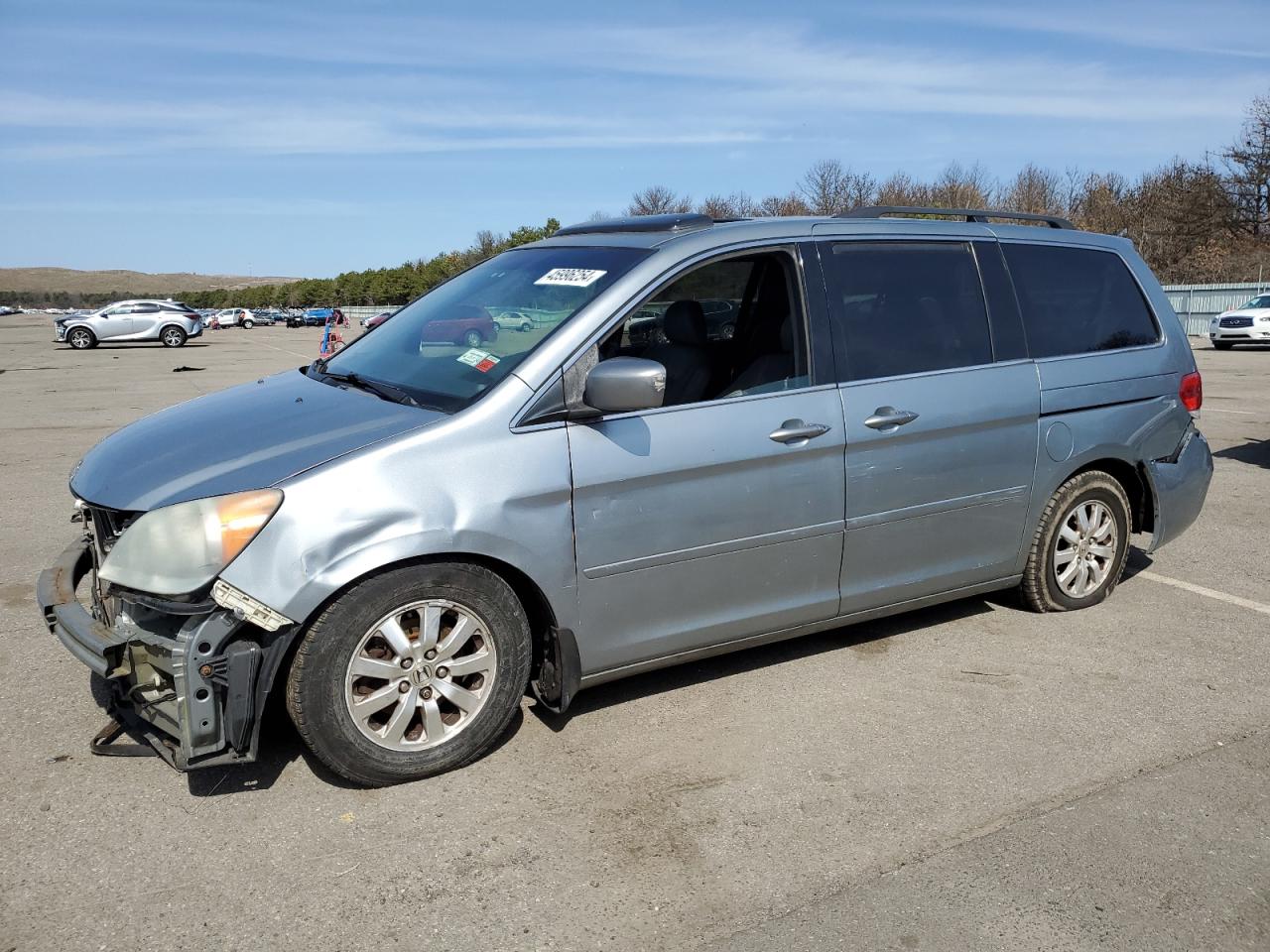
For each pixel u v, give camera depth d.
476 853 2.87
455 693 3.26
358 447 3.09
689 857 2.86
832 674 4.14
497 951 2.46
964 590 4.46
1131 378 4.74
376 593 3.05
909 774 3.34
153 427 3.66
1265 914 2.62
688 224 3.85
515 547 3.21
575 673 3.44
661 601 3.57
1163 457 4.93
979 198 45.25
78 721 3.65
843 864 2.83
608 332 3.45
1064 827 3.03
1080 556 4.81
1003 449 4.31
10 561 5.72
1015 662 4.28
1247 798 3.20
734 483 3.62
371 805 3.11
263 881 2.73
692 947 2.48
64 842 2.89
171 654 2.86
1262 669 4.23
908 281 4.14
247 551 2.87
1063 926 2.57
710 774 3.33
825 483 3.82
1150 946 2.50
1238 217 43.03
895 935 2.53
